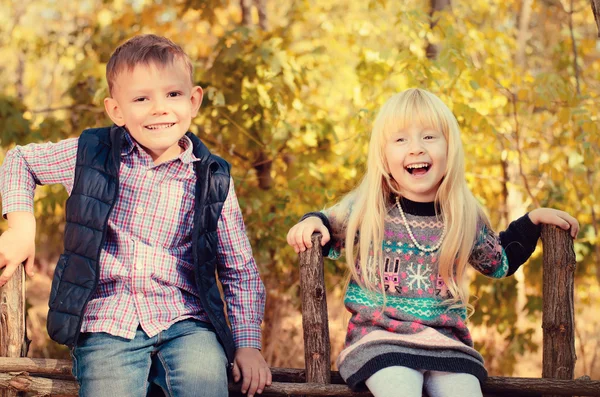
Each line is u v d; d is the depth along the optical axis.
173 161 2.57
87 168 2.53
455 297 2.61
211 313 2.52
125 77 2.54
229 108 4.90
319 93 5.53
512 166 5.52
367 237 2.64
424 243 2.65
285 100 4.88
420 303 2.60
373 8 5.30
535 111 5.60
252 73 4.85
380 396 2.34
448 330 2.61
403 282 2.62
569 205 5.31
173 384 2.40
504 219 5.59
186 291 2.58
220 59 4.91
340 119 5.57
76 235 2.47
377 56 4.86
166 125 2.54
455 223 2.62
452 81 4.63
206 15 5.72
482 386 2.54
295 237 2.59
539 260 5.27
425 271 2.63
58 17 8.85
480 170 5.52
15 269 2.54
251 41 4.98
